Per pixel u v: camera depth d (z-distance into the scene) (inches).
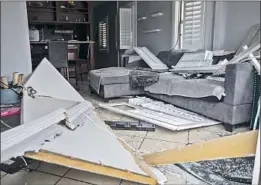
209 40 155.4
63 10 274.8
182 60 154.1
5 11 58.6
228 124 92.1
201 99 104.0
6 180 57.9
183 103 115.5
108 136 65.7
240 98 90.0
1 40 58.7
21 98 60.0
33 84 66.9
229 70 89.6
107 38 260.5
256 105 86.9
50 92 69.5
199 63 139.3
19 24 62.7
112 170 52.2
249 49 93.0
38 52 178.7
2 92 57.3
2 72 59.8
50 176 60.2
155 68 161.9
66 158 48.4
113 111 119.3
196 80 112.0
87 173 61.7
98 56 280.8
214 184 57.1
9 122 52.2
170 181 58.1
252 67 89.2
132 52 191.9
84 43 236.4
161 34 195.2
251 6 131.6
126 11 228.4
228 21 143.5
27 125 48.2
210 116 100.5
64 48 165.2
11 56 61.9
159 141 83.0
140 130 93.7
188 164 66.3
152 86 136.6
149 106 123.4
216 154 57.7
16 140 43.1
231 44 143.6
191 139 84.5
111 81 142.0
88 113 72.7
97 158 52.7
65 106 66.5
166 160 64.1
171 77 127.4
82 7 284.0
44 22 259.0
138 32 222.5
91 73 163.0
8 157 39.4
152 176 56.7
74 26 281.6
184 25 172.1
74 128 59.1
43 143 47.3
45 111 58.1
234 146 55.4
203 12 156.9
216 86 94.9
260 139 49.1
